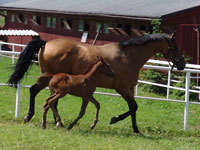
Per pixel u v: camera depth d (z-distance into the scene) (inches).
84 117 519.8
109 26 967.6
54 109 433.1
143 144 397.4
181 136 473.4
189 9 826.8
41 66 445.1
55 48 433.4
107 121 508.7
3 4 1371.8
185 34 836.0
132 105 445.7
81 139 394.6
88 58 432.1
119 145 384.2
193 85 740.7
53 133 407.5
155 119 549.6
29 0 1396.4
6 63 1006.4
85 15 989.2
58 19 1141.1
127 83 442.9
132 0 1058.1
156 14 810.8
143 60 453.4
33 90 446.0
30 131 409.4
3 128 418.6
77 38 1078.4
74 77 417.4
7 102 587.8
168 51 464.8
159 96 733.9
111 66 436.5
